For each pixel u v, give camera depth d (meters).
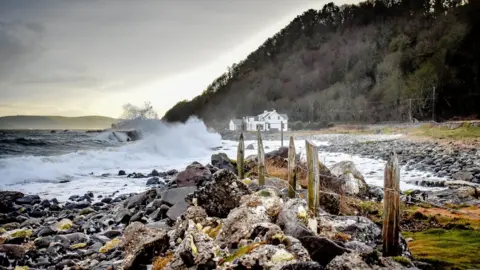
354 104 101.94
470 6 105.50
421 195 11.86
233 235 6.05
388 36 136.50
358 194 10.88
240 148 12.84
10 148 38.06
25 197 15.59
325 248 5.02
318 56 178.75
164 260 5.87
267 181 11.40
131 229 7.76
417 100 79.88
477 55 86.31
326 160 27.69
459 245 6.09
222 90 199.75
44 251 8.31
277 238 5.21
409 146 33.47
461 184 14.38
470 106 72.44
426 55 97.19
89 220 11.26
